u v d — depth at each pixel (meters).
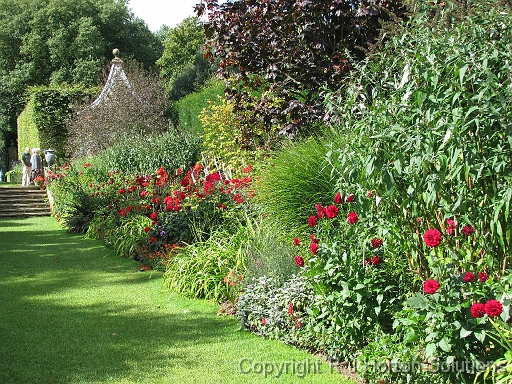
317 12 7.51
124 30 33.75
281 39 7.88
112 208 10.59
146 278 7.00
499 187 3.03
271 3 7.66
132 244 8.48
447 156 3.17
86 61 30.02
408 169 3.22
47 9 30.75
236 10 8.23
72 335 4.76
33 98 22.59
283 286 4.61
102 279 7.00
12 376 3.86
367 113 3.54
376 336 3.71
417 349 3.37
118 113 18.48
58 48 30.27
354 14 7.46
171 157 13.71
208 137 13.11
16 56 31.89
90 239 10.44
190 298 5.92
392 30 4.46
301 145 6.63
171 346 4.45
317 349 4.24
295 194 5.94
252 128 9.32
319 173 5.80
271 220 6.12
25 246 9.86
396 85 3.52
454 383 3.14
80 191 12.18
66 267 7.81
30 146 24.67
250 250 5.59
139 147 14.07
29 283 6.85
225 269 5.88
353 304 3.76
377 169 3.23
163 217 8.16
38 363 4.10
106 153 14.94
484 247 3.25
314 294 4.20
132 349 4.39
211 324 5.02
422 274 3.63
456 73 2.99
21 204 16.92
